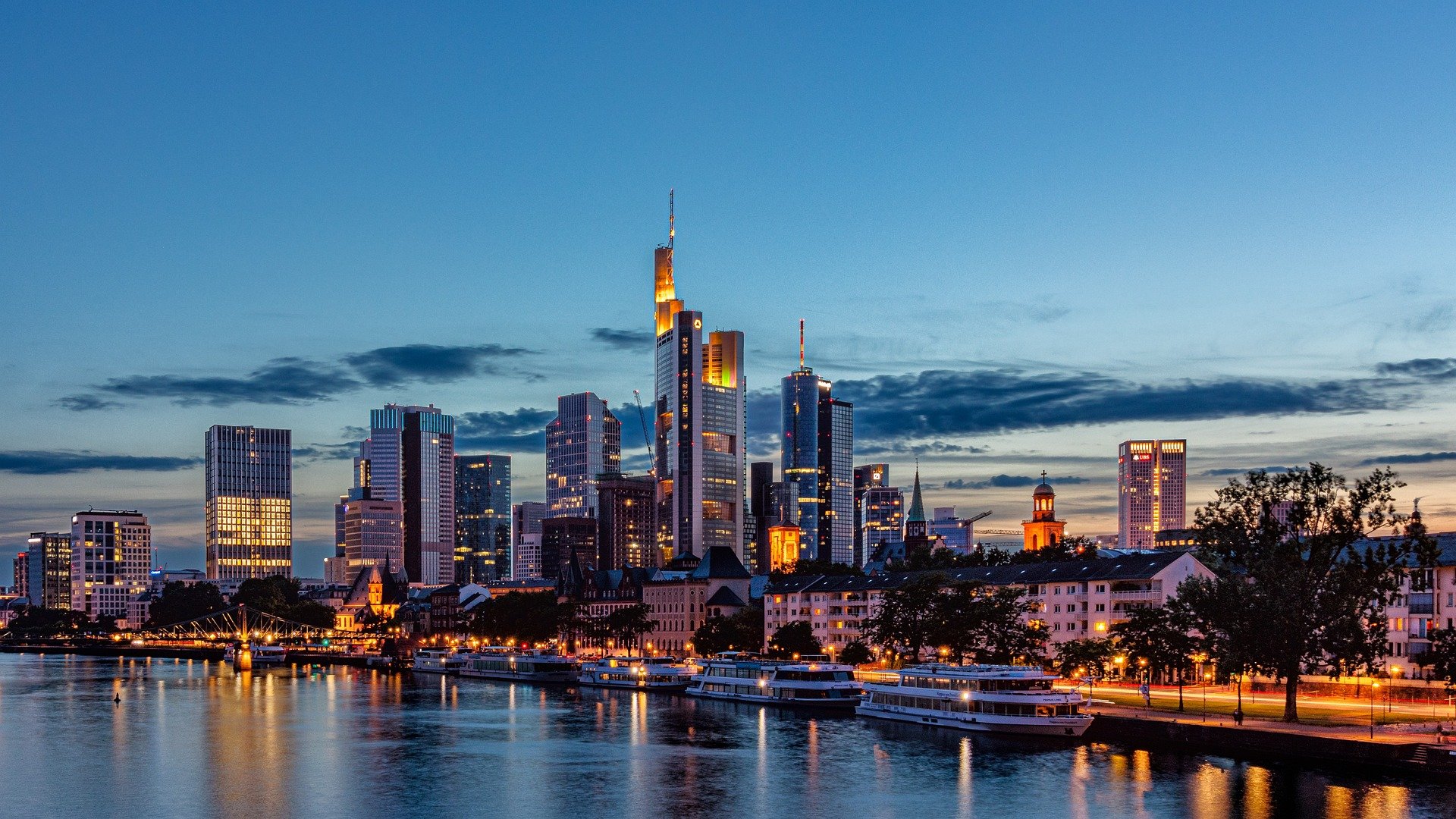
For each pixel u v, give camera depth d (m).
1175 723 195.12
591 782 181.75
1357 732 182.00
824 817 158.75
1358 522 198.75
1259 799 159.88
